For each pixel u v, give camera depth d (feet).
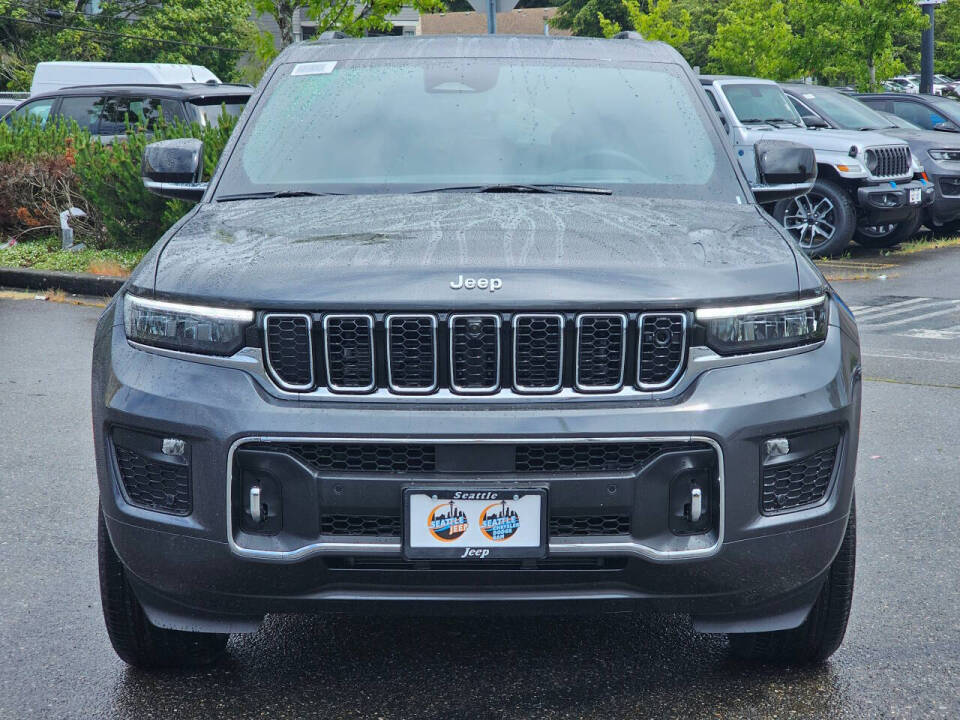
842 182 44.50
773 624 10.05
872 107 58.80
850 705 10.49
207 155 37.52
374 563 9.29
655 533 9.21
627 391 9.31
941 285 38.68
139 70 53.16
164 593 9.80
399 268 9.48
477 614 9.46
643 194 12.59
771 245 10.56
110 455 9.86
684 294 9.36
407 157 13.07
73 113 45.21
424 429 9.01
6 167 42.01
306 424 9.07
